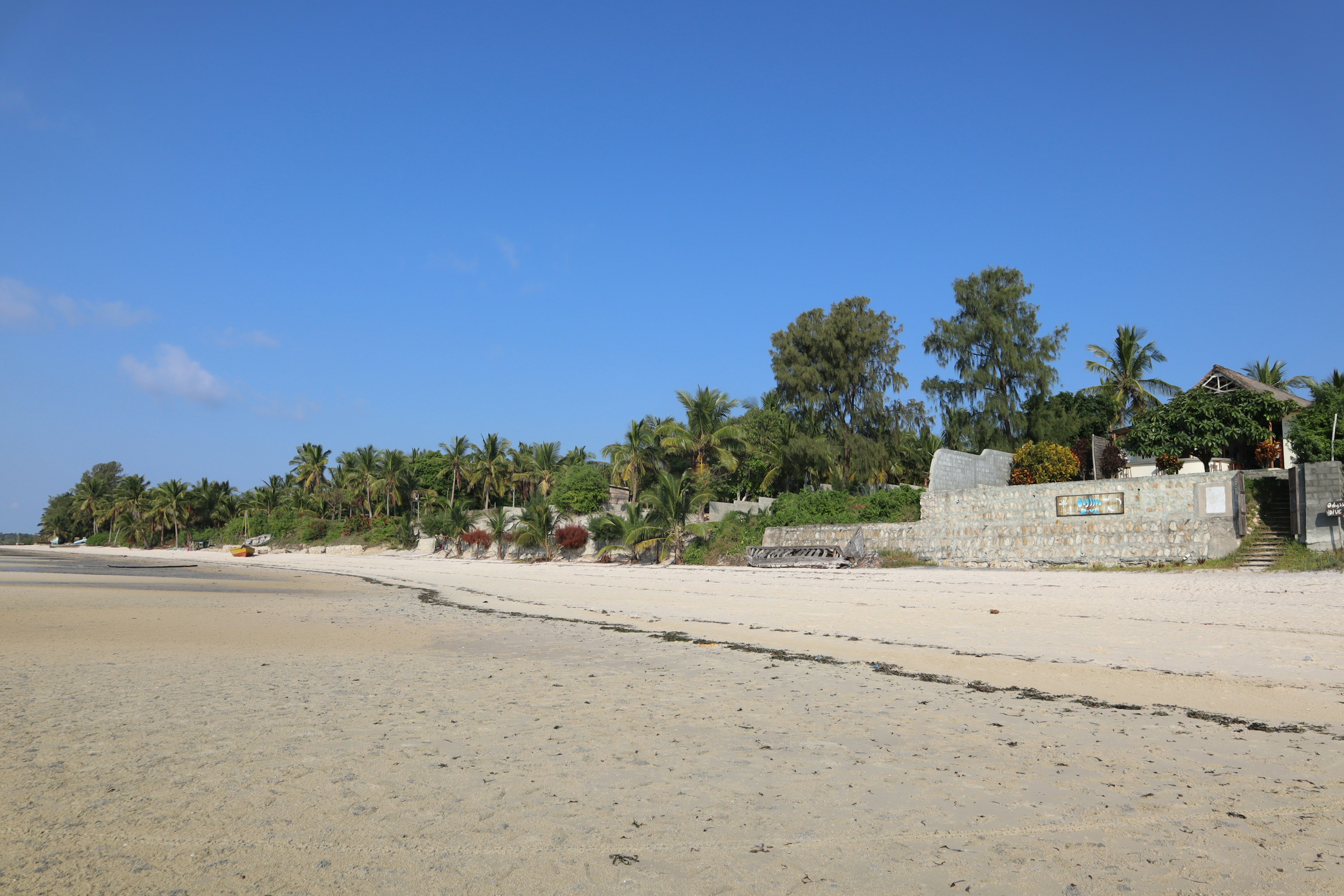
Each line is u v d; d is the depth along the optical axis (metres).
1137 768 6.30
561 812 5.41
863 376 51.22
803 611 18.98
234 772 6.30
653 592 26.41
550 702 8.93
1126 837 4.88
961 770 6.30
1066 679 10.02
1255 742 6.99
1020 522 31.11
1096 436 39.16
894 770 6.31
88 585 31.97
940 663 11.42
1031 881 4.27
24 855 4.70
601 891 4.19
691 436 51.97
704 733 7.52
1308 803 5.44
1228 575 23.58
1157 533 27.45
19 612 19.45
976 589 23.44
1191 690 9.20
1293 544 24.34
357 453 86.00
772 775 6.20
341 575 43.72
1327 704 8.38
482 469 81.31
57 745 7.11
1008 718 8.05
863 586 25.78
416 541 70.06
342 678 10.53
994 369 51.00
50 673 10.86
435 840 4.92
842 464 49.81
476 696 9.27
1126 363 50.25
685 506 44.28
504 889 4.23
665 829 5.09
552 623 17.72
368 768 6.41
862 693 9.41
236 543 100.06
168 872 4.46
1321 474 23.81
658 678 10.48
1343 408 31.08
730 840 4.89
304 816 5.35
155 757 6.72
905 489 38.00
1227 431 32.09
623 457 53.41
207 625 17.16
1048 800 5.56
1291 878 4.26
